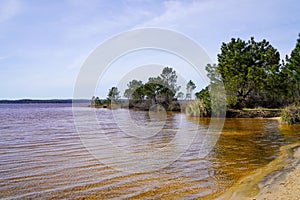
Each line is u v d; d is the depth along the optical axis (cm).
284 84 2155
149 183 565
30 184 560
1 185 553
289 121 1634
